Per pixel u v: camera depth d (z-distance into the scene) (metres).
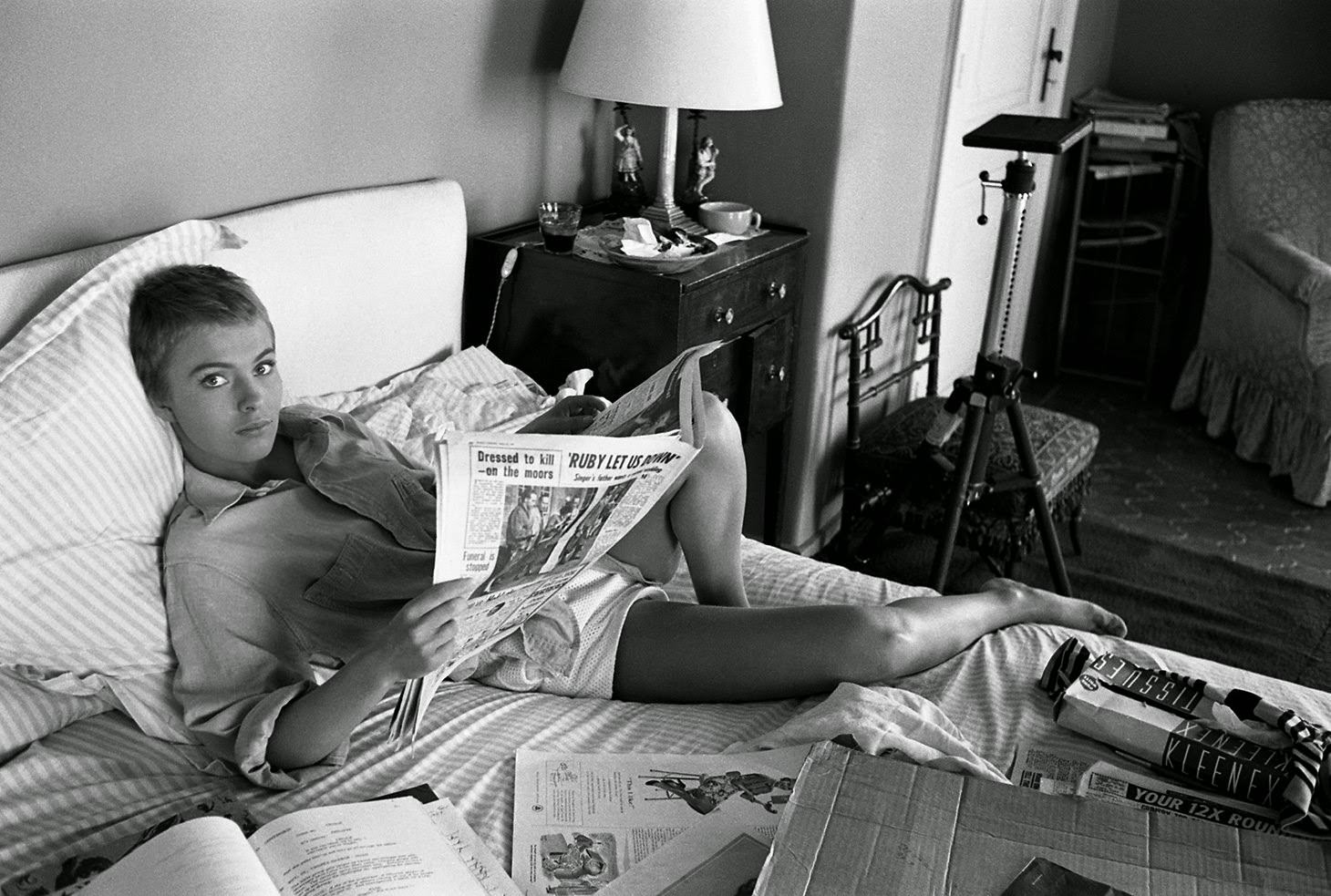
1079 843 1.08
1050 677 1.46
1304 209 3.47
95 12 1.48
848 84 2.37
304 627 1.34
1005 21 3.12
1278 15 3.79
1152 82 4.06
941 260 3.11
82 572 1.24
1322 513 3.13
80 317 1.29
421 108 2.04
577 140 2.48
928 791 1.13
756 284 2.28
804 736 1.29
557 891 1.06
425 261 1.96
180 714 1.27
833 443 2.80
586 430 1.37
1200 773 1.28
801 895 0.99
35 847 1.09
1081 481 2.78
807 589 1.70
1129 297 4.09
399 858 1.06
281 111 1.77
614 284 2.09
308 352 1.74
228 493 1.32
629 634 1.45
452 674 1.46
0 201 1.43
